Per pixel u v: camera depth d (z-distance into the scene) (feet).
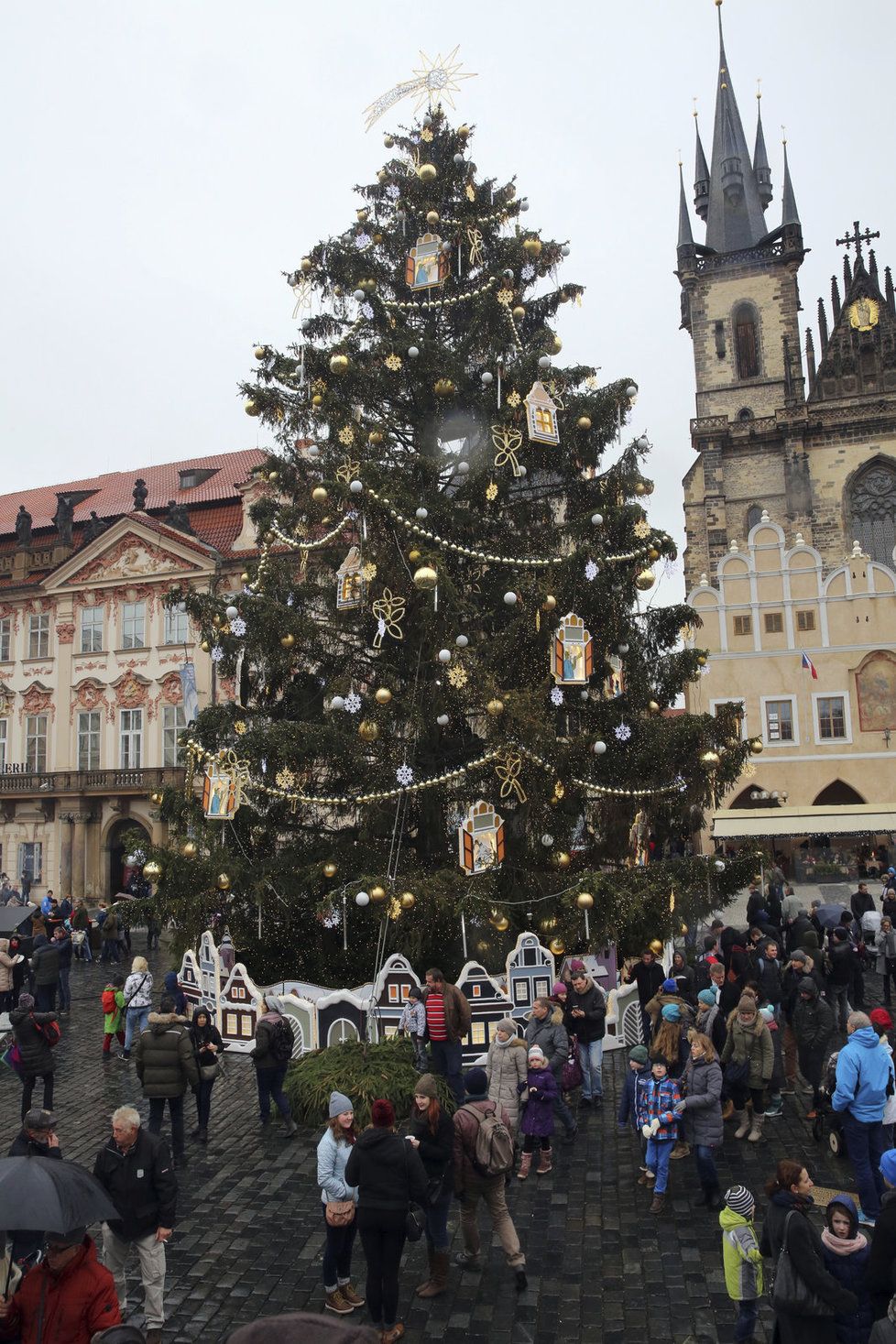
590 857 64.95
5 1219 20.40
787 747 149.28
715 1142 36.42
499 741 56.44
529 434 60.95
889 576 148.56
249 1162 42.93
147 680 158.10
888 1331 20.18
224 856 58.29
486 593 66.64
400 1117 42.98
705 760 59.11
